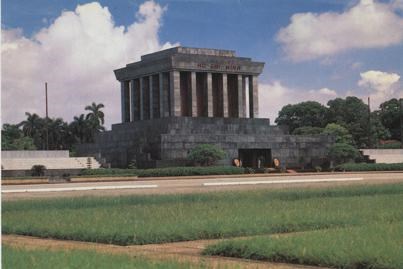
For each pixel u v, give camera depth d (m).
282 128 122.62
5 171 93.44
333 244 19.56
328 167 117.69
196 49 126.88
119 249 21.86
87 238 24.84
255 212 32.41
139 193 53.28
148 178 90.12
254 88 132.50
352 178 80.62
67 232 25.92
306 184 64.69
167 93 125.81
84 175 88.56
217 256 20.23
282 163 116.12
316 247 19.16
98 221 29.28
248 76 133.00
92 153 125.25
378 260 17.08
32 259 17.28
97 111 178.25
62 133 176.62
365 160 123.44
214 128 114.69
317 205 36.34
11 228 27.95
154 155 107.88
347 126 176.12
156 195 47.56
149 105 132.00
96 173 90.50
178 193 50.38
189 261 18.06
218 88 130.25
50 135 174.75
